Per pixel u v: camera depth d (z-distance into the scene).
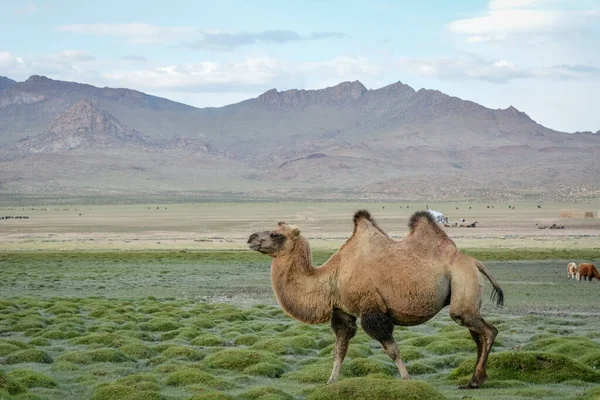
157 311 33.47
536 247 90.62
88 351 20.19
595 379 15.91
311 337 23.28
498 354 16.95
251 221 185.88
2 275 58.09
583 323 28.06
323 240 111.44
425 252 15.27
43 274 59.12
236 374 18.03
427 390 13.40
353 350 20.44
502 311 33.81
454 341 21.58
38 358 19.84
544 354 16.66
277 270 15.73
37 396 14.67
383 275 15.02
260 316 31.66
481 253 77.00
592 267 49.38
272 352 20.97
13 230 151.38
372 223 15.83
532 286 45.88
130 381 16.53
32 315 30.28
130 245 105.19
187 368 18.11
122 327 27.05
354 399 13.39
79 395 15.54
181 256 78.75
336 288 15.48
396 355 15.07
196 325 27.77
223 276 56.59
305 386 16.33
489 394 14.56
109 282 52.59
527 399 14.05
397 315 15.10
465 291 15.02
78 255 81.19
